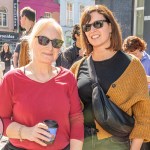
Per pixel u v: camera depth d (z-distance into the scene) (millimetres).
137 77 2809
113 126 2680
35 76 2582
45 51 2582
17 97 2508
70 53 5348
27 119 2488
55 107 2510
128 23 9758
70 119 2689
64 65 5375
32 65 2643
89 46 3066
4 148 2631
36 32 2600
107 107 2682
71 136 2648
